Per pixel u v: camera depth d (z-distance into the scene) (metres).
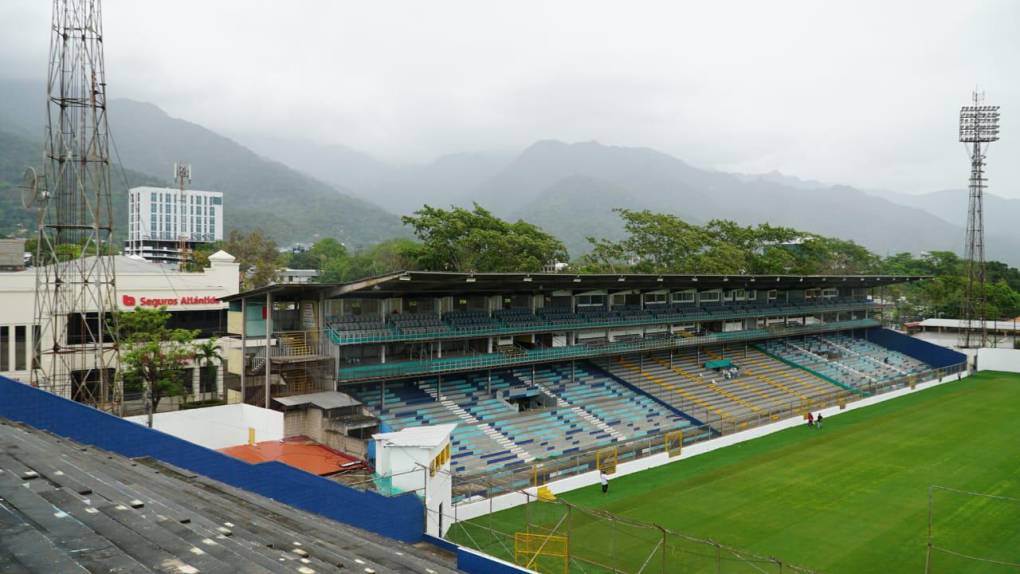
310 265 185.12
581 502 42.25
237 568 16.09
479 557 28.56
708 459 52.81
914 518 39.78
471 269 83.25
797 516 40.03
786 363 89.69
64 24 51.88
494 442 52.12
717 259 100.50
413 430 37.03
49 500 19.28
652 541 35.66
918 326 131.62
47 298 53.44
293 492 33.31
